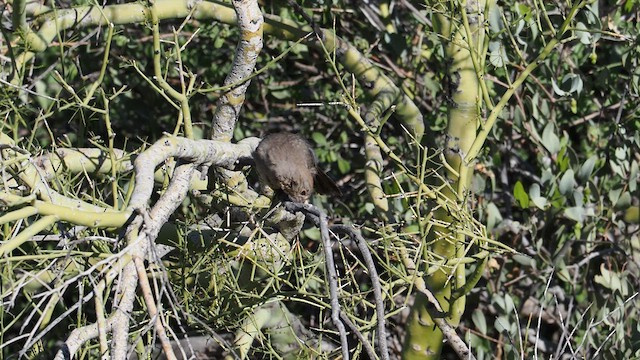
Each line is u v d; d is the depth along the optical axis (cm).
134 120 993
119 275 450
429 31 866
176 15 752
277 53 977
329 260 464
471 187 731
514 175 965
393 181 802
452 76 705
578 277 893
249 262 712
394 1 945
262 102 1004
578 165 850
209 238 701
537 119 861
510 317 843
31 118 889
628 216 855
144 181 509
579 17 861
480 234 606
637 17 859
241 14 639
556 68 890
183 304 653
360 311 826
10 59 679
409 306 852
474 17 702
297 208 505
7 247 443
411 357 754
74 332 461
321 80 986
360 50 928
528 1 853
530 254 880
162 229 698
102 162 663
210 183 684
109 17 734
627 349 758
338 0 900
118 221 481
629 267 872
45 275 643
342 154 995
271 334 738
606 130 912
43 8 711
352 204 959
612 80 888
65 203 574
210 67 970
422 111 947
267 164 654
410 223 784
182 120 643
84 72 949
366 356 839
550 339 938
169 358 404
